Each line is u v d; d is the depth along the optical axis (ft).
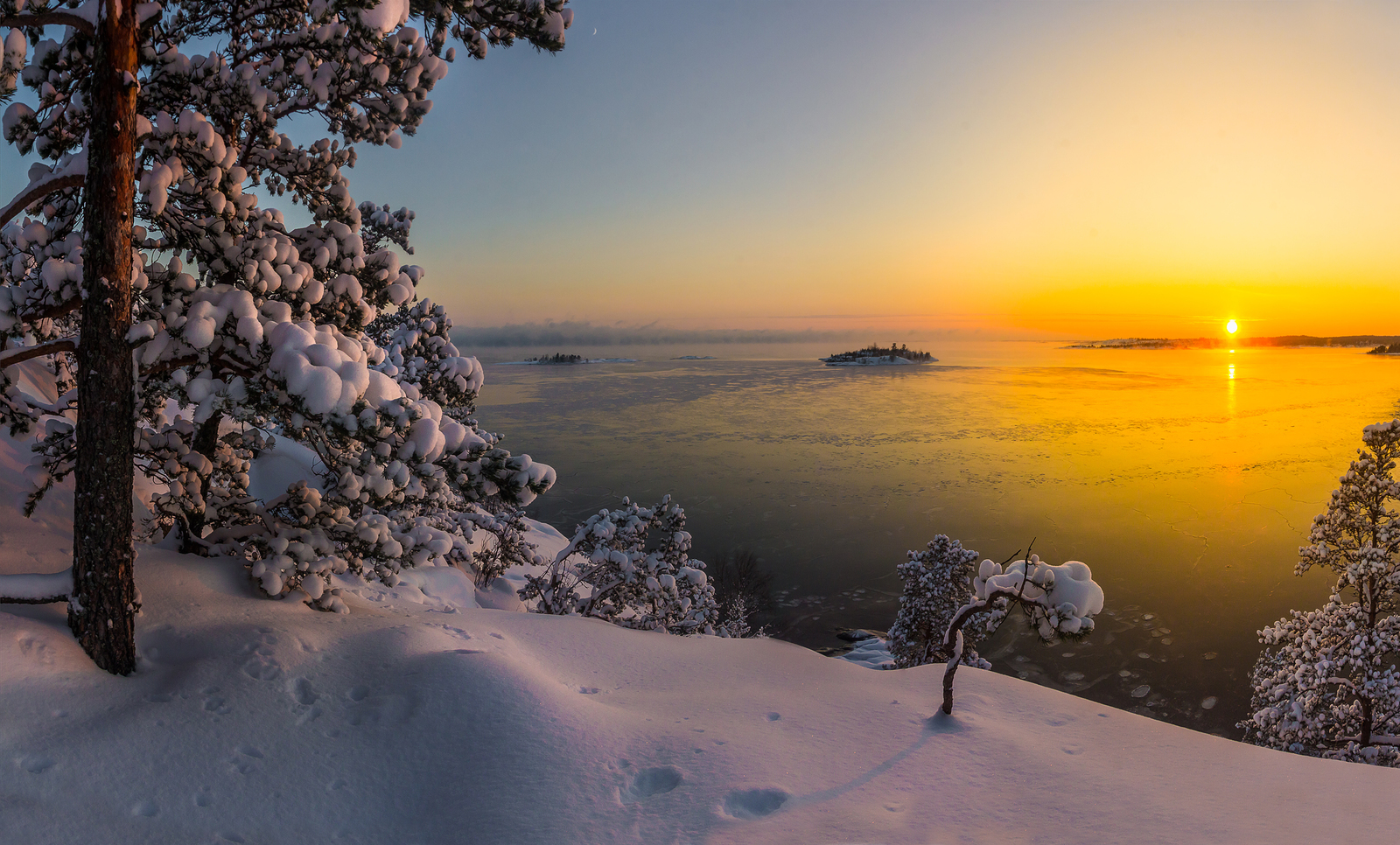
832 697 20.20
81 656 16.84
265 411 18.56
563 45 23.47
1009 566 18.61
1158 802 14.34
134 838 12.22
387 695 17.69
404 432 18.78
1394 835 12.93
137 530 25.82
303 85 21.99
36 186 17.94
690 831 13.20
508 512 39.73
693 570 34.83
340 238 24.41
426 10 22.02
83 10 17.01
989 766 15.97
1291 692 57.26
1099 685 226.17
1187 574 344.90
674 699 19.84
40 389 37.01
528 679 18.34
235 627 19.60
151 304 19.17
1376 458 56.54
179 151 19.71
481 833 13.37
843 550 407.44
